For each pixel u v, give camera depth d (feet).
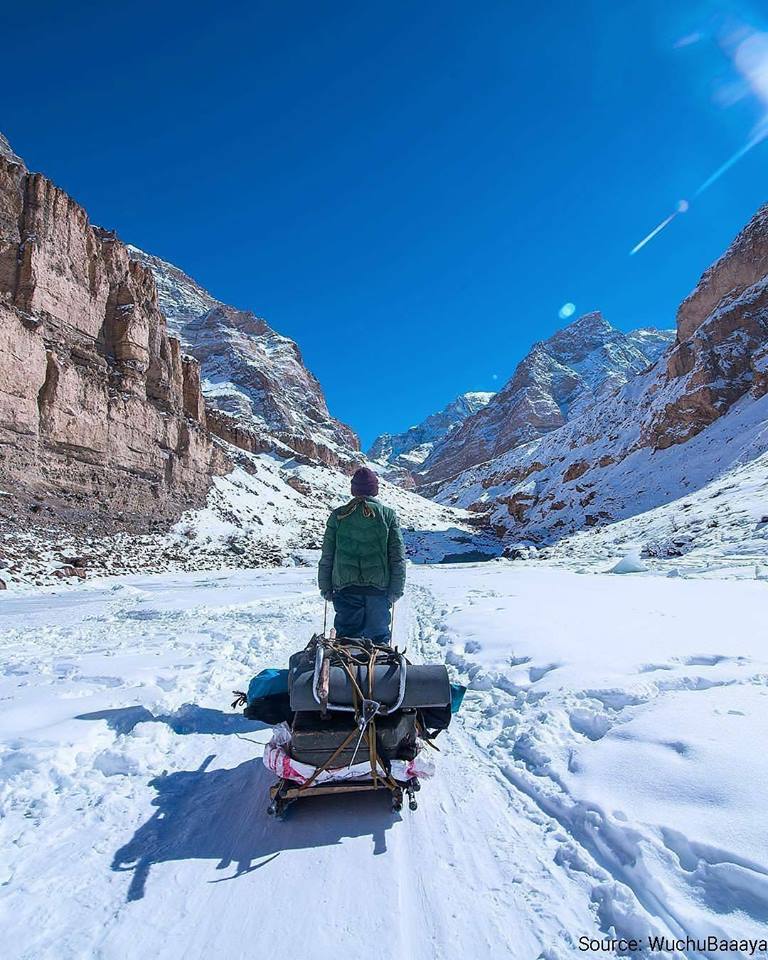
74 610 44.24
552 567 87.76
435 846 9.07
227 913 7.51
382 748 10.08
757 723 10.83
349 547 12.35
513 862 8.50
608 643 19.13
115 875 8.42
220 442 212.43
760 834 7.43
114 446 112.27
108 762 12.32
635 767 10.03
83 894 7.93
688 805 8.52
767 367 166.09
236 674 20.39
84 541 93.04
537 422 581.53
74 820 10.09
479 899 7.65
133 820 10.13
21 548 77.97
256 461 226.99
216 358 387.34
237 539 136.05
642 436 204.95
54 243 105.29
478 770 11.96
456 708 11.41
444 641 25.25
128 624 34.63
